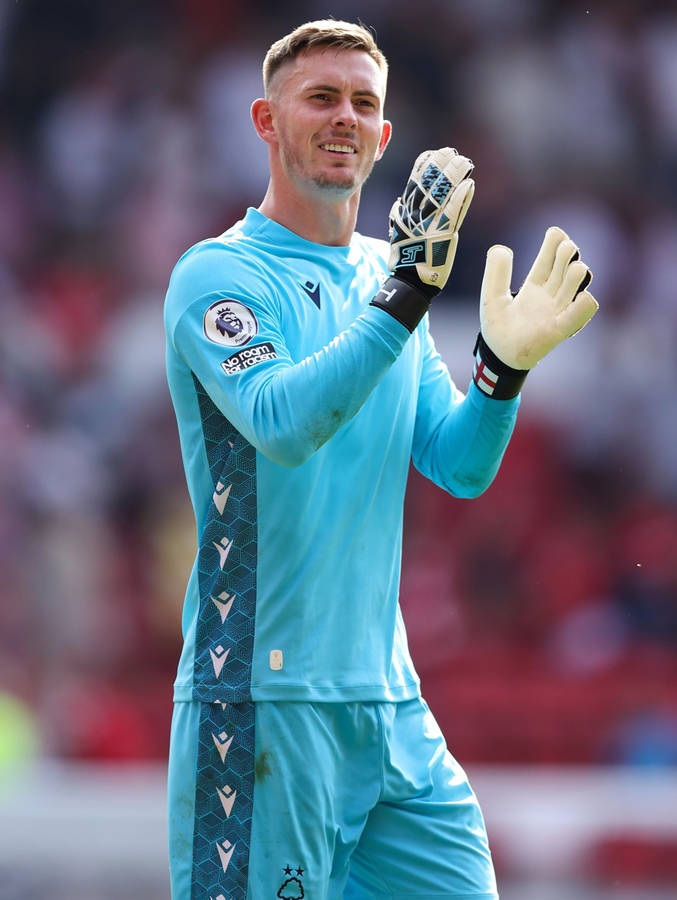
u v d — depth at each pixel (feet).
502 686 102.22
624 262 134.62
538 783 84.64
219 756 33.12
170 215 130.62
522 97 139.33
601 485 119.96
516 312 34.71
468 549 112.68
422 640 106.93
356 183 35.01
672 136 141.18
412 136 137.18
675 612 111.55
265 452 31.58
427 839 35.09
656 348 127.34
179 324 33.73
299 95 34.45
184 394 34.88
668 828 75.20
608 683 104.06
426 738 35.73
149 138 134.31
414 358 36.19
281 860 32.71
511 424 36.09
